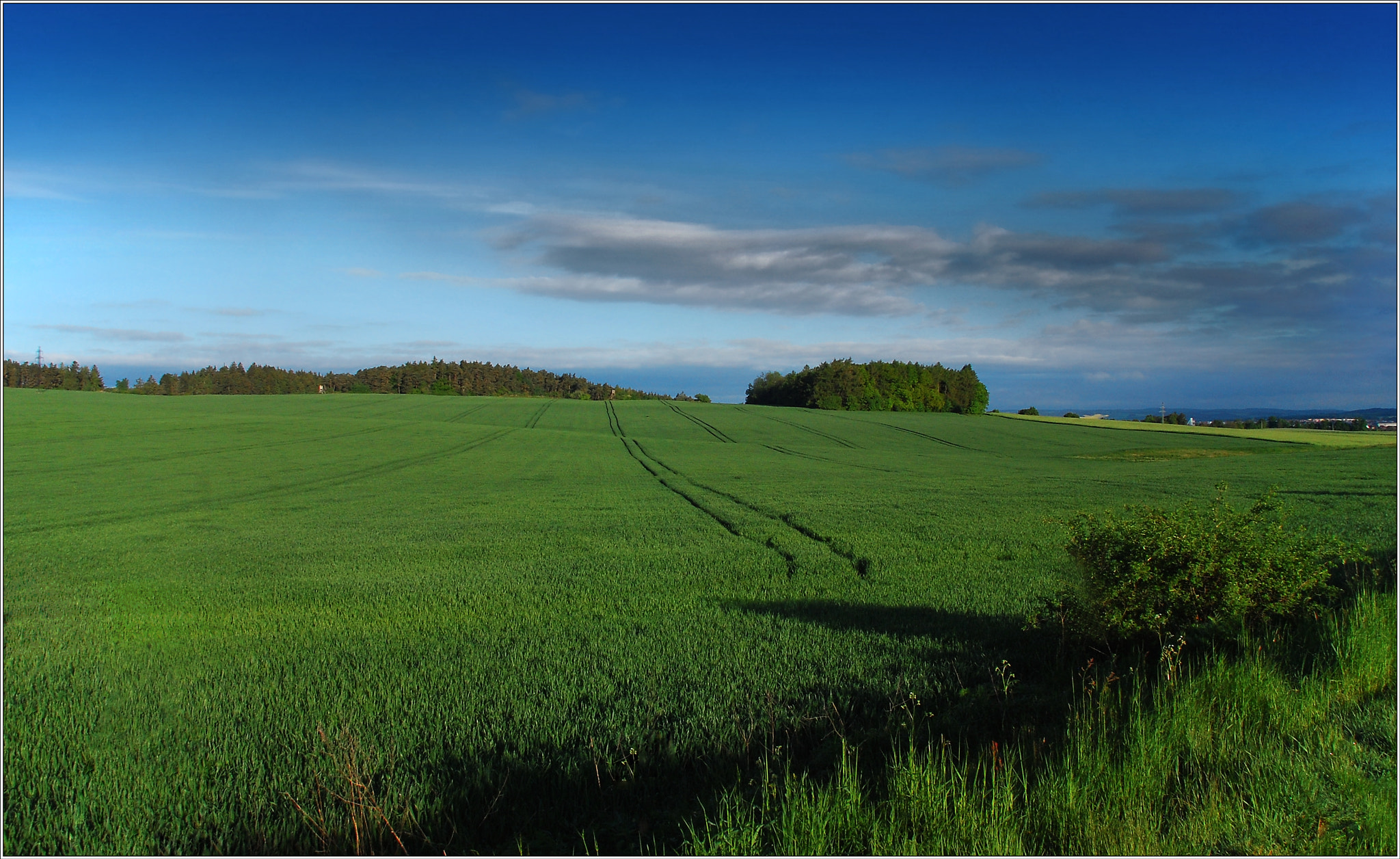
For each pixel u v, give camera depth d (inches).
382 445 2058.3
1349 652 249.6
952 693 285.7
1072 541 321.1
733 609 446.6
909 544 676.7
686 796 214.2
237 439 2055.9
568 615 443.2
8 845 193.3
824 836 168.1
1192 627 287.7
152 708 285.6
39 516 938.1
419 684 309.0
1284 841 155.0
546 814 207.5
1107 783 180.5
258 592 509.7
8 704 289.4
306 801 211.8
